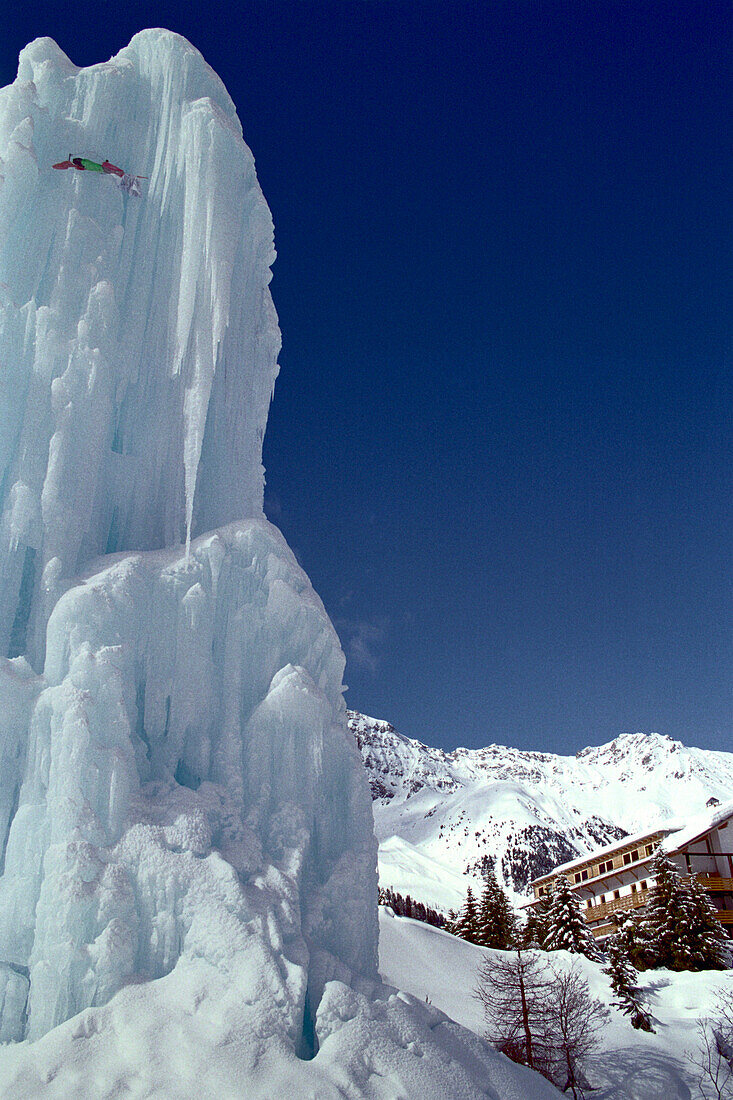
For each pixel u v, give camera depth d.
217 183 24.50
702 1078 25.52
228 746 18.88
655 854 49.12
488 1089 15.69
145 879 15.55
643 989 38.56
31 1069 13.04
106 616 17.80
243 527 21.84
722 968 43.06
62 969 14.33
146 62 26.11
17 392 19.56
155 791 17.44
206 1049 13.48
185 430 22.66
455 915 78.50
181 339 22.95
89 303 21.16
